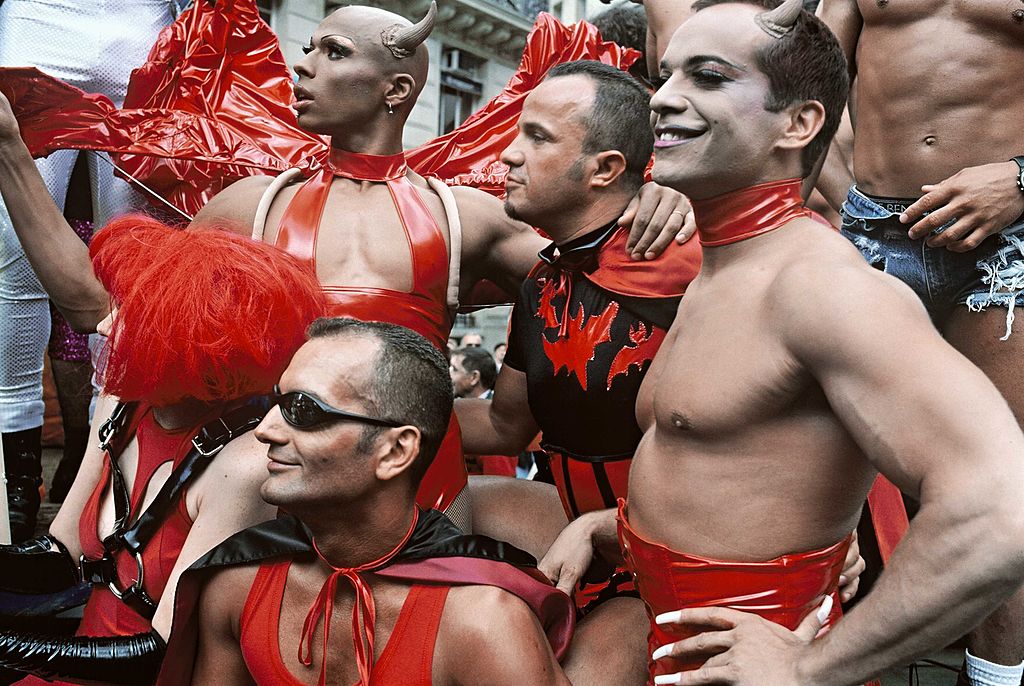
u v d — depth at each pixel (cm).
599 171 211
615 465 208
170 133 300
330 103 233
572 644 192
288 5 1100
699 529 149
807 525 146
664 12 288
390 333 161
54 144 289
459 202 246
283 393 156
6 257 314
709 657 147
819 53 150
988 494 121
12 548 209
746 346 144
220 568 165
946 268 248
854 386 132
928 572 125
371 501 156
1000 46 246
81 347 389
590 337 206
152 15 354
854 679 132
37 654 170
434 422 161
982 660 232
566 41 310
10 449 326
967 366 128
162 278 181
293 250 229
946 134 250
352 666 158
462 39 1519
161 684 167
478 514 246
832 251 143
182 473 185
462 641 153
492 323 1385
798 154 153
